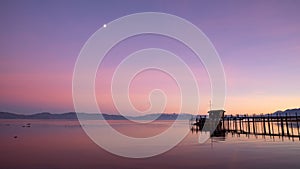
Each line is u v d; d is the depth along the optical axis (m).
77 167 18.72
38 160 21.52
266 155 21.75
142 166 18.73
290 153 22.62
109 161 20.77
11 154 24.98
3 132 57.06
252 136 40.91
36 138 41.88
